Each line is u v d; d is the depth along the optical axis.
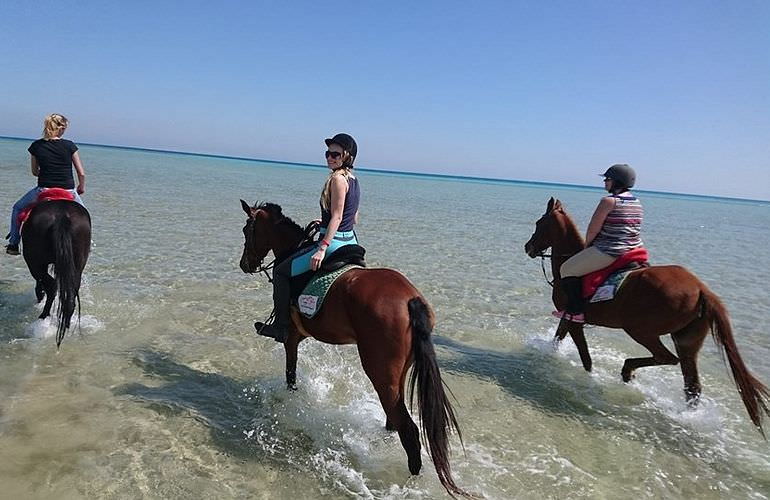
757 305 10.42
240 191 30.11
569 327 6.07
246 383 5.39
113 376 5.25
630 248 5.39
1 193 16.59
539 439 4.64
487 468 4.11
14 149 59.78
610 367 6.41
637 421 5.06
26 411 4.43
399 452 4.24
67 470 3.70
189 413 4.65
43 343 5.82
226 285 8.91
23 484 3.51
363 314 3.68
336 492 3.70
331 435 4.46
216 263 10.41
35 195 6.21
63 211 5.81
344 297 3.88
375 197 36.69
